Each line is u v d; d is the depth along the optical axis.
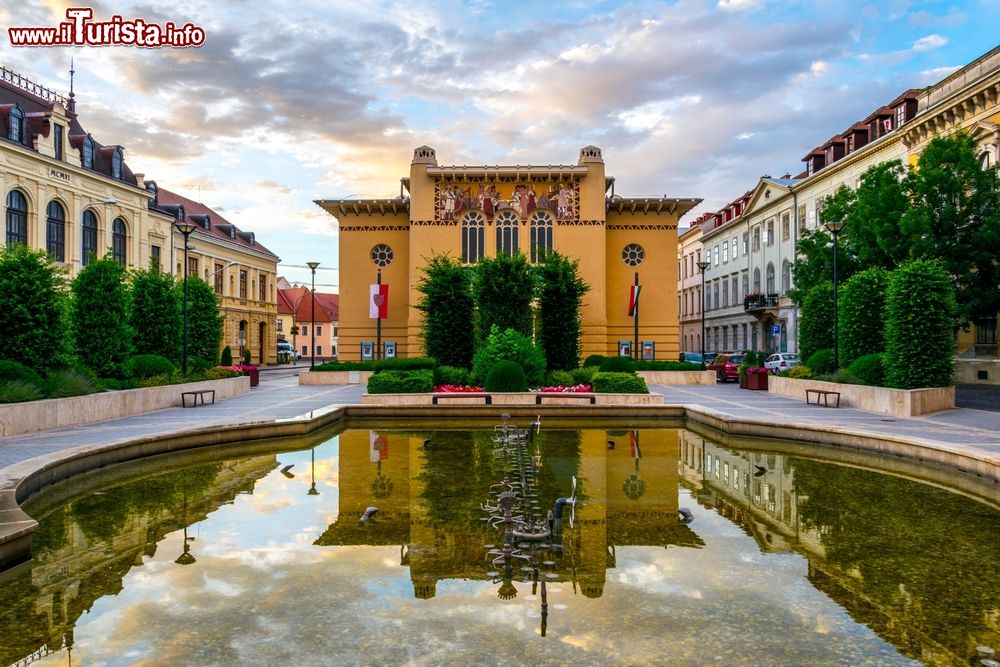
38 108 38.19
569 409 18.20
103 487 9.73
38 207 35.03
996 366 28.86
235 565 6.21
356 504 8.47
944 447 10.92
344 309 38.00
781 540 7.00
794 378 24.55
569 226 35.81
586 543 6.82
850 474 10.74
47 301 17.64
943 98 31.02
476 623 4.89
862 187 28.72
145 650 4.52
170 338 26.91
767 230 53.62
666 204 37.22
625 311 37.66
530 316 28.14
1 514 6.94
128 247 42.66
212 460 11.98
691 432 15.80
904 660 4.37
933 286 19.42
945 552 6.65
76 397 15.89
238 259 58.66
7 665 4.34
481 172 35.53
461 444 13.70
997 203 25.64
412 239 35.78
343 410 18.09
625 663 4.30
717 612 5.12
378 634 4.71
